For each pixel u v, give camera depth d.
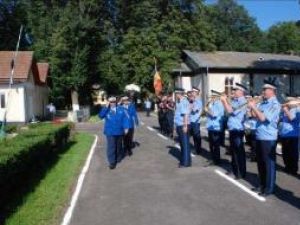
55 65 48.38
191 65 52.50
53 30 51.56
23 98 38.16
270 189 10.40
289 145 12.98
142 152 18.50
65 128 20.67
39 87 45.88
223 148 18.42
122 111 15.04
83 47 48.34
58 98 53.22
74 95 49.84
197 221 8.64
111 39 57.44
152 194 10.91
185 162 14.46
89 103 54.50
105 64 50.75
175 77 53.38
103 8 57.09
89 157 17.42
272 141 10.26
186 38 57.12
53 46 48.00
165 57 53.28
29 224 8.75
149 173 13.67
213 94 14.73
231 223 8.44
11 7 61.12
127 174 13.67
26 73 38.78
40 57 52.41
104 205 10.09
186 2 58.09
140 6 56.97
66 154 18.12
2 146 11.94
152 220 8.82
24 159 11.57
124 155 17.73
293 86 50.47
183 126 14.33
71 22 47.62
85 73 48.72
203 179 12.40
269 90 10.28
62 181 12.71
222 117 14.40
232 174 12.94
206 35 57.53
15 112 38.09
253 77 49.41
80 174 13.83
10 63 39.59
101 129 32.38
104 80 51.34
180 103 14.46
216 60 50.34
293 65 50.72
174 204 9.91
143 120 39.53
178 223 8.57
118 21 58.38
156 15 57.00
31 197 10.92
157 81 45.31
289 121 13.03
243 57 52.91
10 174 10.05
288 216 8.75
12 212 9.62
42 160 14.50
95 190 11.60
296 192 10.64
